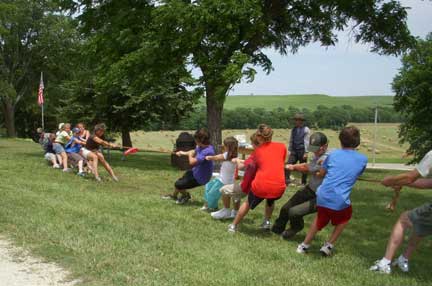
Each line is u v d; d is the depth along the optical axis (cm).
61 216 761
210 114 1727
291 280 513
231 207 893
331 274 545
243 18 1480
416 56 2155
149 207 880
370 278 534
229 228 723
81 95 2906
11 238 634
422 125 2156
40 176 1228
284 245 666
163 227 725
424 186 533
